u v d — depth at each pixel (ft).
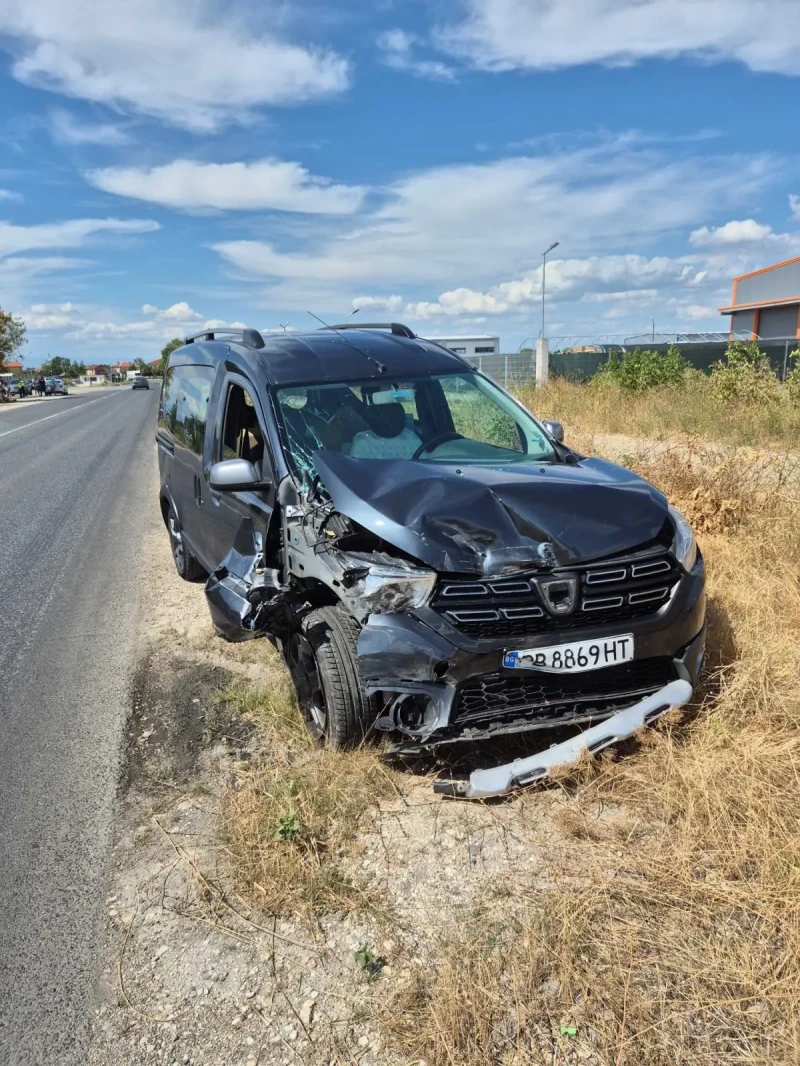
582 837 9.62
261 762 11.98
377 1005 7.48
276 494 12.92
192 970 8.12
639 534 10.73
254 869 9.42
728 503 19.88
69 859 10.07
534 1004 7.28
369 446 13.53
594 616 10.33
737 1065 6.59
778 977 7.38
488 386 15.84
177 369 21.75
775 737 10.97
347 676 10.95
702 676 12.49
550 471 12.41
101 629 18.75
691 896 8.44
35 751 12.99
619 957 7.72
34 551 27.20
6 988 8.04
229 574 14.11
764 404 43.83
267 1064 6.98
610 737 10.32
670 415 44.83
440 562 10.09
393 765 11.34
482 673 9.96
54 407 147.95
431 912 8.63
